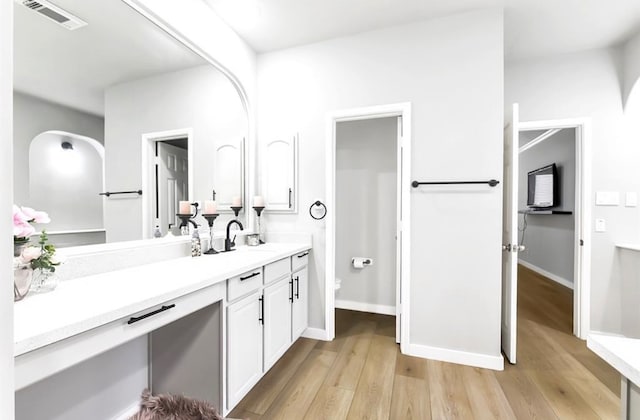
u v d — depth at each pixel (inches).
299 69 96.6
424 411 60.3
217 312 55.1
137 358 58.5
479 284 78.7
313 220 95.5
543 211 182.7
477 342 78.5
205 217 77.9
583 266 95.3
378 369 76.3
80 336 32.4
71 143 50.4
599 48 95.2
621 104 93.4
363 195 124.9
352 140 126.2
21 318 31.7
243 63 93.0
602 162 94.5
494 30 77.4
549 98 99.6
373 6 77.5
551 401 63.4
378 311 122.1
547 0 74.5
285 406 62.0
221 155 85.2
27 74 44.5
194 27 72.4
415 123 83.8
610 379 71.4
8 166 17.6
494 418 58.3
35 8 45.2
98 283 46.7
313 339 94.7
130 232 60.3
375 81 87.9
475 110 78.6
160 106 66.7
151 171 64.7
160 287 44.1
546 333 98.4
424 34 83.1
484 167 78.1
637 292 90.2
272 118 99.7
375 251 123.2
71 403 48.3
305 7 78.0
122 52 58.1
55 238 47.8
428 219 82.6
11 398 17.7
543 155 190.4
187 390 57.0
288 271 81.6
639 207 91.5
